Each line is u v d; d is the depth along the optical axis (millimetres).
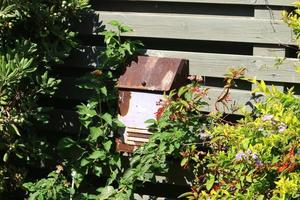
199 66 4723
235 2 4621
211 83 4723
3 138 4602
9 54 4398
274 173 3756
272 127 3734
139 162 4684
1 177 4773
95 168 4793
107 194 4605
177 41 4871
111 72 4898
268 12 4539
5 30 4613
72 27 5000
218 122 4488
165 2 4844
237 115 4629
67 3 4746
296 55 4656
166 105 4395
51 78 4715
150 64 4629
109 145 4707
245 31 4602
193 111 4562
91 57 4969
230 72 4406
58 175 4711
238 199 3707
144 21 4859
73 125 5059
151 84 4531
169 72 4523
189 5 4793
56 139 5148
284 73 4492
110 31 4789
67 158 5031
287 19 4145
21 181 4828
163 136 4438
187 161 4355
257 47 4594
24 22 4738
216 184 4426
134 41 4785
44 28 4719
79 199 4730
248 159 3707
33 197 4582
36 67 4547
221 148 4191
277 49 4531
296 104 3799
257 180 3736
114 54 4742
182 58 4758
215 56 4680
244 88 4621
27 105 4582
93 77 4738
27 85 4672
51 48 4742
